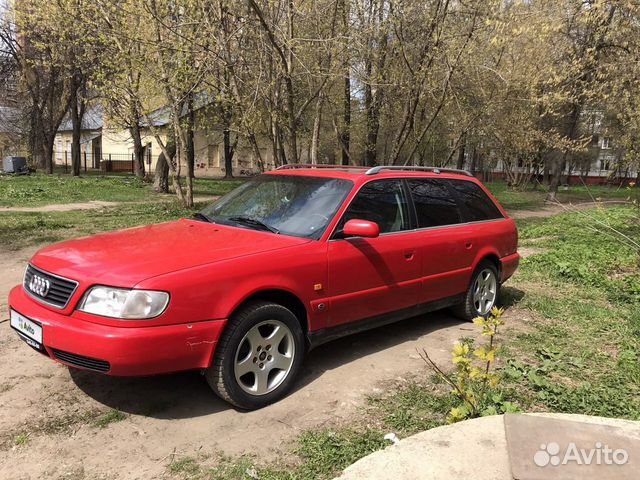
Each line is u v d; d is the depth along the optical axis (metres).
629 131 14.00
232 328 3.52
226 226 4.50
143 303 3.19
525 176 36.94
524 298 6.89
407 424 3.54
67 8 11.52
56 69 26.75
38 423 3.41
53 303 3.44
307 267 3.96
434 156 32.91
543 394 3.95
